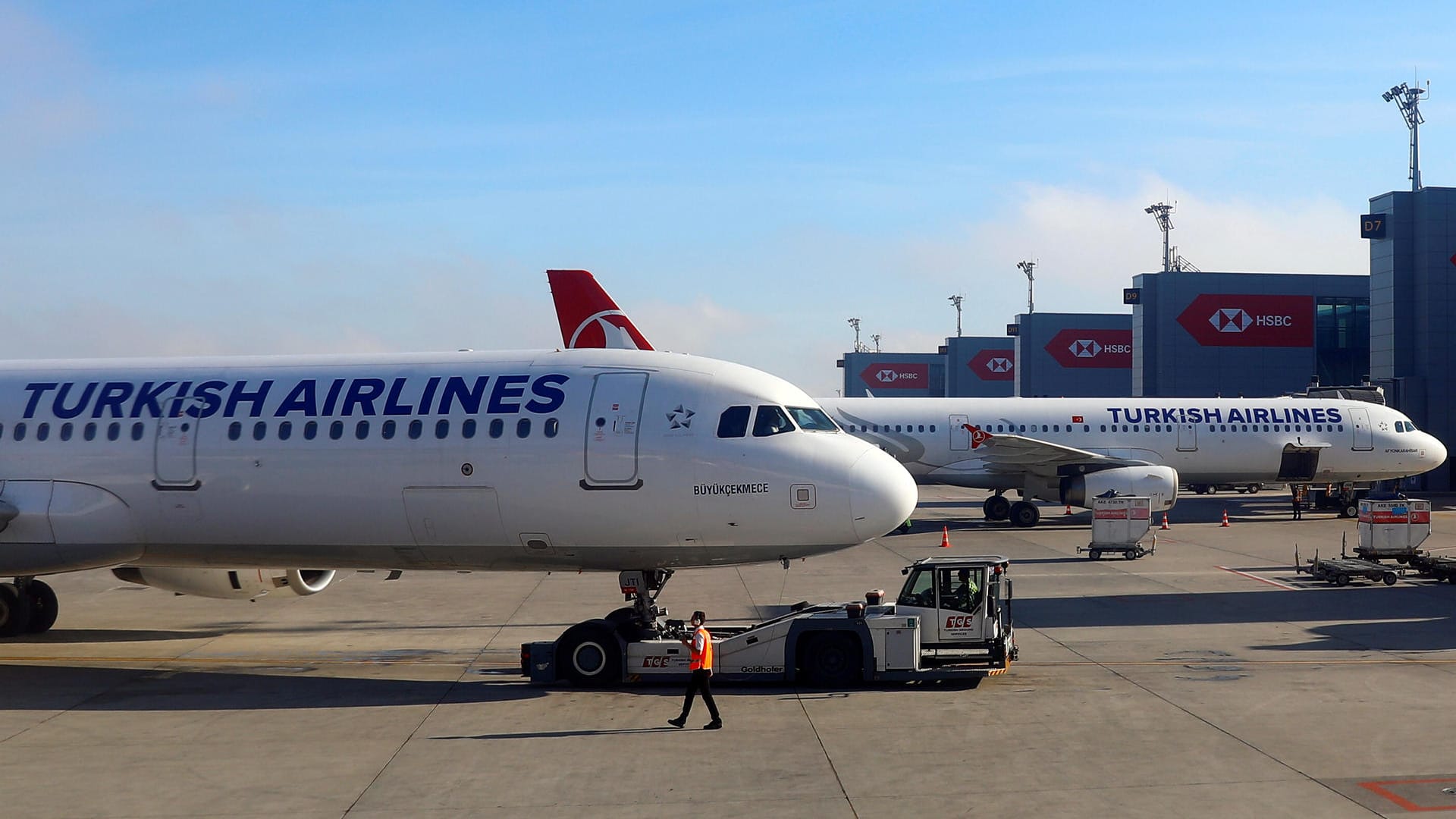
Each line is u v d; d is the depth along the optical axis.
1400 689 16.62
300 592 22.86
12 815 11.49
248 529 18.83
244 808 11.67
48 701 16.67
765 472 17.33
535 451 17.69
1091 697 16.19
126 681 18.08
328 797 11.98
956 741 13.86
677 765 12.99
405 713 15.74
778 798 11.76
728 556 17.80
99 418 19.39
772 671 17.17
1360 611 23.62
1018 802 11.54
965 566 17.78
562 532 17.77
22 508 18.92
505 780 12.49
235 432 18.80
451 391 18.52
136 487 18.89
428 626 23.31
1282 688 16.70
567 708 15.95
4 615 22.09
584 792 12.05
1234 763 12.84
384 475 18.11
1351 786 11.96
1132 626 22.02
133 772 12.96
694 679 14.59
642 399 17.91
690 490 17.34
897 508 17.66
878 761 13.04
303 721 15.30
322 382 19.17
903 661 16.98
